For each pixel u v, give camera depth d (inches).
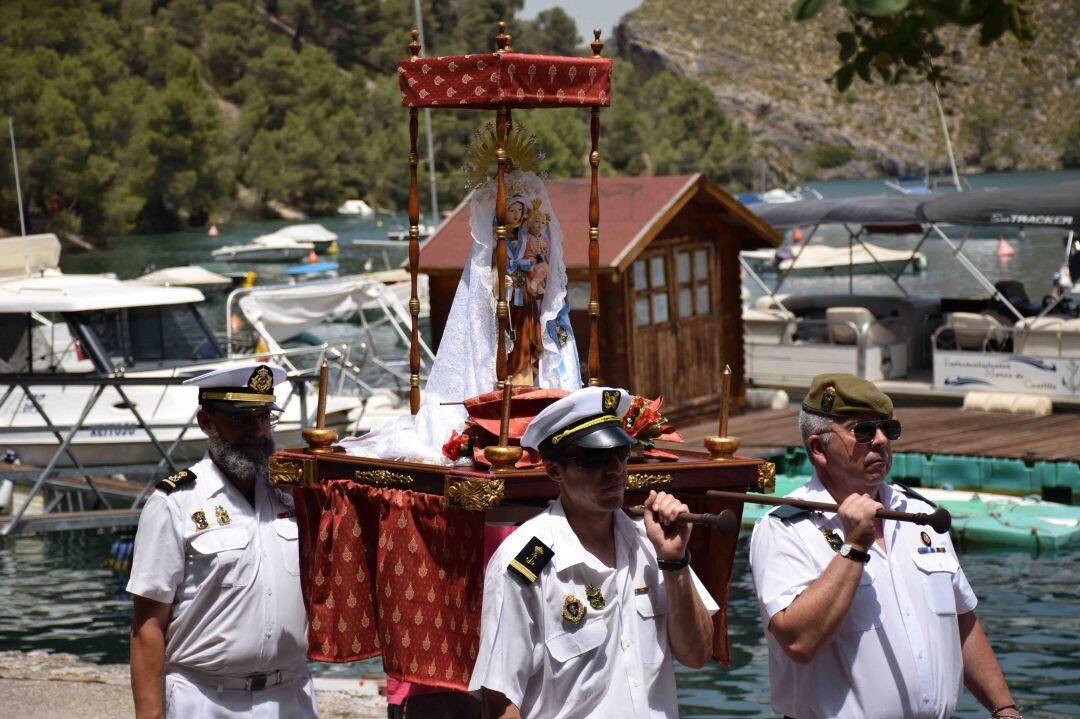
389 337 1760.6
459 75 222.8
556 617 181.6
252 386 236.1
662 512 182.5
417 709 230.4
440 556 204.1
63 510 855.1
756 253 2719.0
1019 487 776.3
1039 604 586.9
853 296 1151.0
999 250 2568.9
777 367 1107.9
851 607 198.8
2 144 4271.7
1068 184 994.1
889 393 1043.9
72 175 4387.3
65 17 5275.6
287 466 227.3
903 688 197.6
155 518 232.5
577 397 180.2
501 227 225.6
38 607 645.3
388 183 6432.1
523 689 181.5
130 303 860.6
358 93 6934.1
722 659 209.2
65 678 416.5
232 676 236.1
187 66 5959.6
